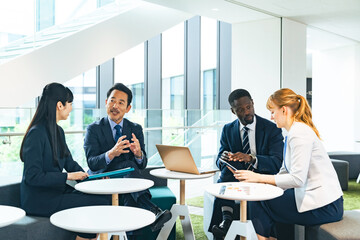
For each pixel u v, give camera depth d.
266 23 6.78
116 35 6.08
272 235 2.88
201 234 3.79
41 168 2.54
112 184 2.61
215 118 7.48
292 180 2.54
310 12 6.39
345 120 9.52
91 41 5.74
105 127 3.26
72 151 4.75
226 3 5.78
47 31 6.16
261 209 2.74
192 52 11.60
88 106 11.10
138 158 3.20
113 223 1.81
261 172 3.24
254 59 6.89
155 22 6.68
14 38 6.73
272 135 3.32
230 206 3.17
